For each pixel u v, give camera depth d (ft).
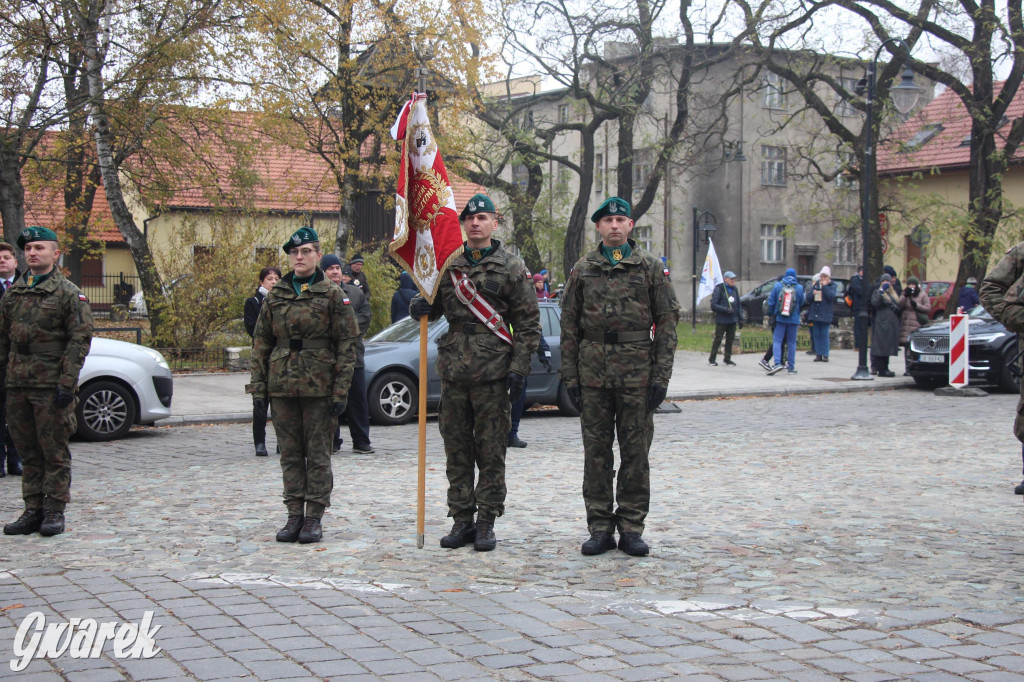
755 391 59.26
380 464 33.63
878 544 21.90
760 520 24.52
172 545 21.53
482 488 21.38
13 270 30.71
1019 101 122.31
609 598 17.63
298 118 72.33
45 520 22.52
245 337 70.03
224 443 39.24
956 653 14.76
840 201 108.88
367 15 71.15
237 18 66.39
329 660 14.34
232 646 14.93
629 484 20.93
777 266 146.00
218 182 72.64
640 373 20.58
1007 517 25.05
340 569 19.57
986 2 87.04
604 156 139.33
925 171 121.49
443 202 21.08
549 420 46.93
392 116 75.61
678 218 140.36
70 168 68.90
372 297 74.28
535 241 112.06
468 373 20.98
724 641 15.30
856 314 81.92
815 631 15.79
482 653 14.70
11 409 22.48
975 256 90.17
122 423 39.88
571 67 92.38
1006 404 54.24
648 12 90.38
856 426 44.80
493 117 96.48
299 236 22.39
